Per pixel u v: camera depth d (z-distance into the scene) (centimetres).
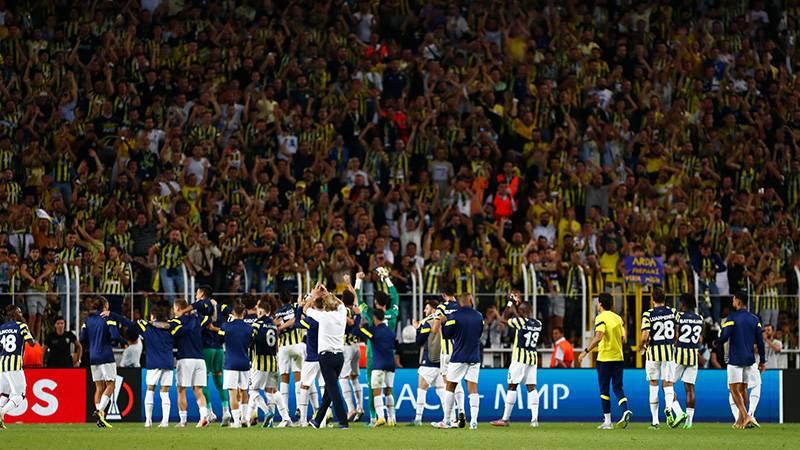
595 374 9644
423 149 11556
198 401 8025
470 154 11519
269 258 9950
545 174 11619
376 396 8256
